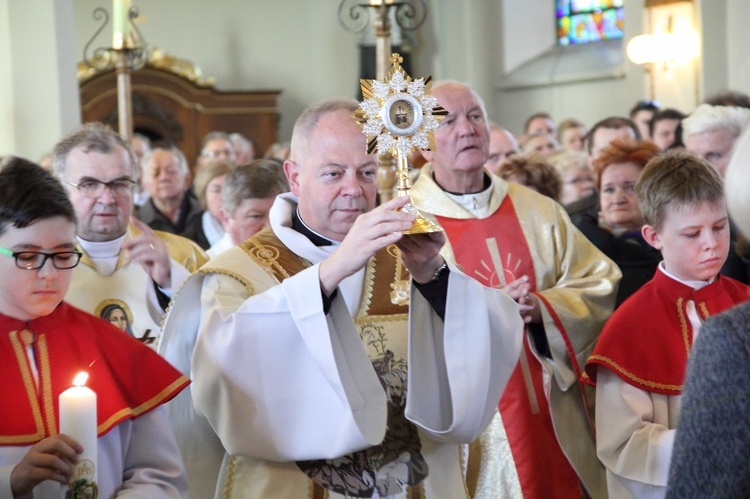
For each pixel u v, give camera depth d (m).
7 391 2.49
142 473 2.58
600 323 3.93
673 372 3.27
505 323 2.95
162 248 3.84
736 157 1.87
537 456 3.83
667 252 3.33
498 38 15.99
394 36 15.86
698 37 11.40
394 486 2.93
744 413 1.80
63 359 2.56
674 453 1.88
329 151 3.00
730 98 5.41
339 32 17.48
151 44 17.34
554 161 6.48
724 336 1.85
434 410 2.90
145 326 3.98
